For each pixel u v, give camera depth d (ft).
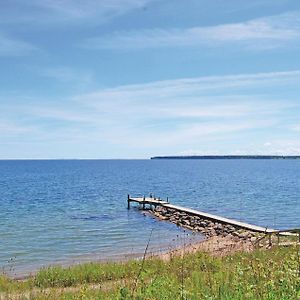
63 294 48.98
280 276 34.30
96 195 297.94
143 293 32.22
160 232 147.02
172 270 61.46
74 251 111.24
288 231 104.94
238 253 72.59
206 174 638.12
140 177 558.97
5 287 60.64
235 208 216.54
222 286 32.83
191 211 176.55
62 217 185.68
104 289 48.08
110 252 108.99
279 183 411.95
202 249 90.84
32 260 100.32
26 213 200.03
